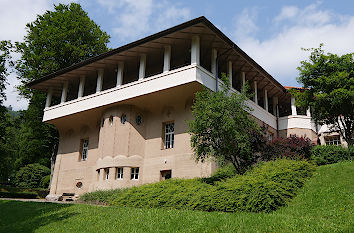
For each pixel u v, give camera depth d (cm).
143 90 2117
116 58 2314
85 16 3538
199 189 1516
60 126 2836
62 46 3244
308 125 2827
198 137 1673
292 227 952
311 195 1300
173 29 1959
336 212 1089
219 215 1157
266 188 1283
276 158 1791
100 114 2472
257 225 1000
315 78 2166
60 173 2762
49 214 1520
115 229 1161
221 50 2205
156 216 1245
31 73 3092
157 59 2342
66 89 2705
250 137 1705
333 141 2809
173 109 2217
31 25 3328
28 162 4291
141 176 2198
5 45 3197
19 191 2986
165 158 2147
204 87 1772
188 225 1083
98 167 2250
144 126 2319
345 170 1512
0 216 1591
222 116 1611
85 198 2012
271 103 2962
